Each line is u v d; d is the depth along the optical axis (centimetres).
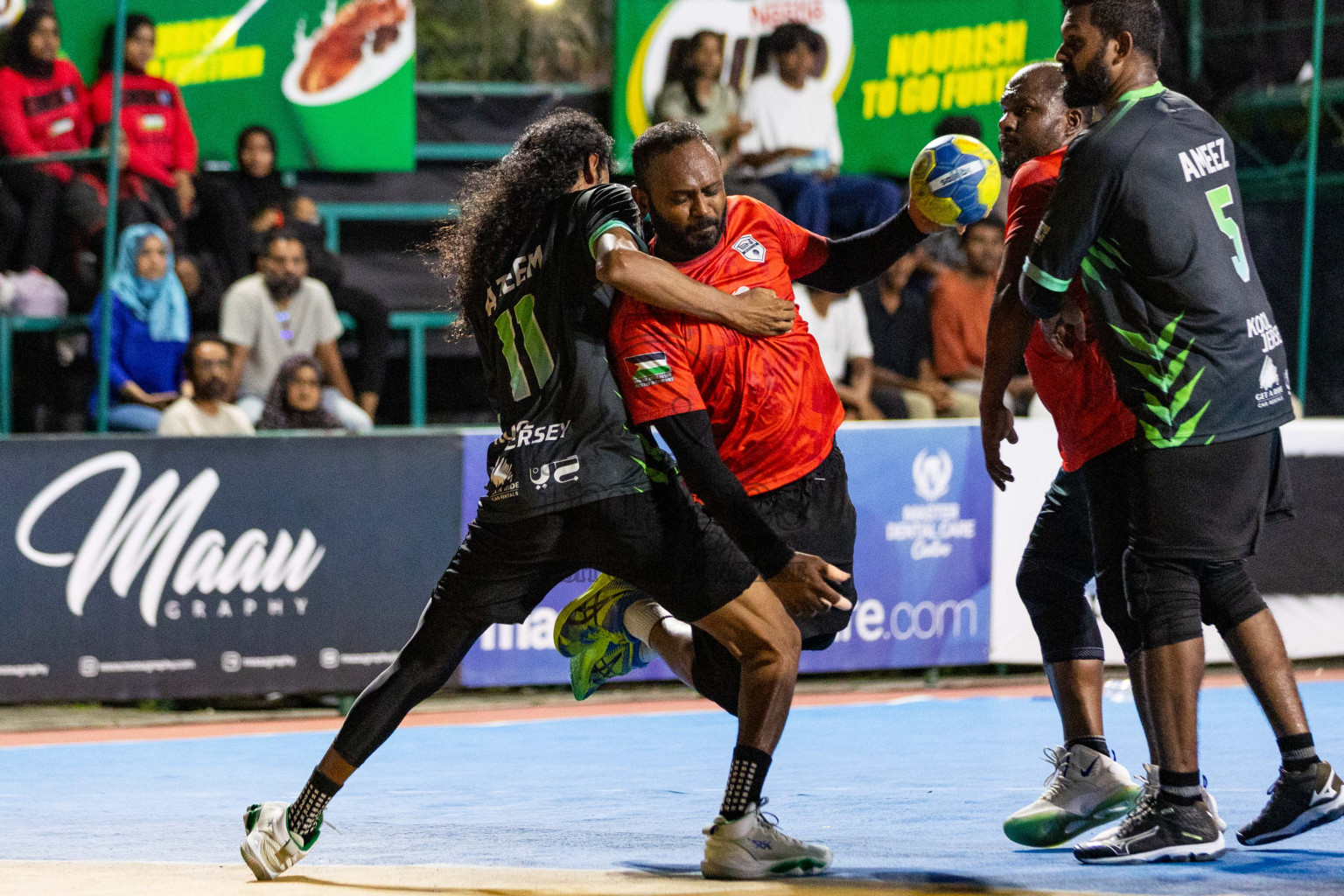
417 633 647
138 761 1027
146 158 1570
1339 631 1430
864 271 695
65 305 1528
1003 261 684
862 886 589
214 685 1211
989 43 1756
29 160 1505
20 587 1163
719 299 590
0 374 1477
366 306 1638
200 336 1442
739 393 638
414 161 1741
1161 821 641
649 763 1003
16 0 1506
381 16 1692
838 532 666
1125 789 689
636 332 603
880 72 1762
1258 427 641
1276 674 664
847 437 1333
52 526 1171
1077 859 646
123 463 1190
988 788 883
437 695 1330
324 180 1738
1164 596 642
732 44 1733
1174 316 627
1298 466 1416
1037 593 720
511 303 624
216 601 1212
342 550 1243
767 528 593
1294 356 1911
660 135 613
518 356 622
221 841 750
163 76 1614
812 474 657
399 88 1708
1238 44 1969
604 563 624
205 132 1647
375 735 640
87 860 697
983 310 1711
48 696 1169
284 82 1670
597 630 724
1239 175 1928
